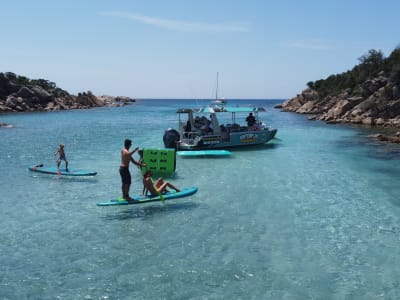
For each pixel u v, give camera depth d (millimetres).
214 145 26281
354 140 33094
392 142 31344
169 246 10016
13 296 7594
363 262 9148
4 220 11977
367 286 8023
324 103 81375
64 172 18406
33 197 14570
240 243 10219
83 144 29719
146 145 29188
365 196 14859
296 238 10594
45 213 12680
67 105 105812
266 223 11766
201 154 23656
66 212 12781
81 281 8195
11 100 83500
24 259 9234
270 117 68750
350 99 61125
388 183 17016
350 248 9945
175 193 13977
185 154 23625
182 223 11727
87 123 52531
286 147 28500
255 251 9719
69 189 15781
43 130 41219
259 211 12922
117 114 79062
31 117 65438
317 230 11211
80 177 17938
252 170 19750
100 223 11719
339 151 26516
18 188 15914
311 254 9570
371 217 12383
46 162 21844
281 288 7922
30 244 10133
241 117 61188
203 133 26172
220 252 9656
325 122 55969
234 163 21703
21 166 20594
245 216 12406
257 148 27844
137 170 19844
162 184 14164
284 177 18141
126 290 7820
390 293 7750
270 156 24234
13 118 62656
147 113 84375
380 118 50312
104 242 10266
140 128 44594
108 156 24000
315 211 12969
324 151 26500
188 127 26469
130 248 9883
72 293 7711
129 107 132625
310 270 8719
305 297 7574
